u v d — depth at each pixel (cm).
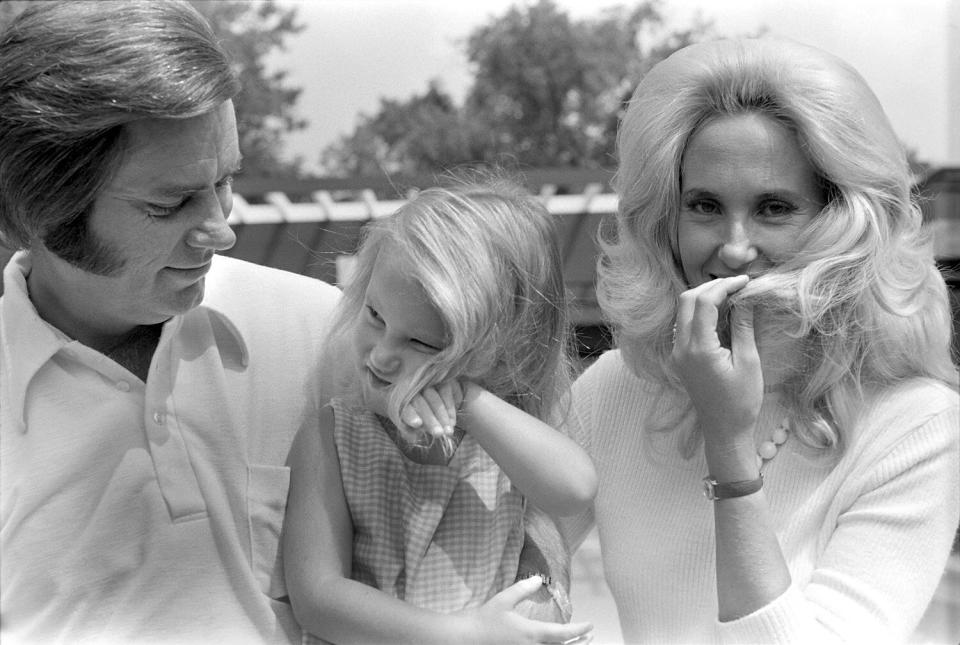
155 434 147
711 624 150
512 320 151
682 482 158
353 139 1198
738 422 139
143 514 147
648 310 154
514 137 1237
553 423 161
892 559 139
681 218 147
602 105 1230
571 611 161
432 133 1214
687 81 144
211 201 133
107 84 122
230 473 153
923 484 142
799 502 148
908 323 145
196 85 125
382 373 144
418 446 154
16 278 145
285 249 683
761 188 139
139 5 127
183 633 148
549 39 1218
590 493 148
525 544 159
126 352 152
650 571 157
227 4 1081
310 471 154
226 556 151
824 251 140
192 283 140
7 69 127
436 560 151
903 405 145
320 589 146
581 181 643
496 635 139
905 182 144
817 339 148
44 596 142
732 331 142
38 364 142
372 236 152
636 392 167
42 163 127
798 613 133
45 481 142
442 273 140
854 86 141
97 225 130
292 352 162
